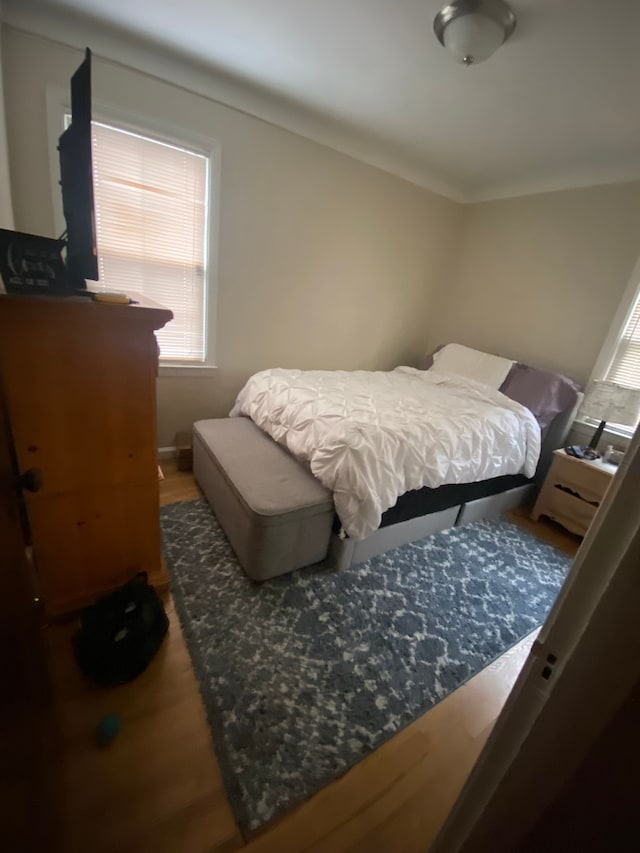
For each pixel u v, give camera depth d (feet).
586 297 9.36
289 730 3.91
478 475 7.29
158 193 7.65
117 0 5.59
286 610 5.34
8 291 3.50
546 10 4.75
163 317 4.12
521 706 1.48
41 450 3.99
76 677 4.16
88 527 4.56
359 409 7.04
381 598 5.79
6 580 1.69
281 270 9.55
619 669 1.06
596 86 6.10
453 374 10.53
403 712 4.23
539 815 1.32
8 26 5.81
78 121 3.82
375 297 11.41
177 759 3.57
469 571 6.69
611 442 8.93
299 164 8.84
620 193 8.63
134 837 3.05
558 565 7.20
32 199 6.66
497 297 11.34
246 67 6.94
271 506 5.35
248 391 8.55
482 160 9.51
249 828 3.16
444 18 5.11
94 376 4.02
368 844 3.17
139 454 4.56
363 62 6.38
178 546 6.31
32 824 1.80
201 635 4.82
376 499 5.62
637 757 1.00
